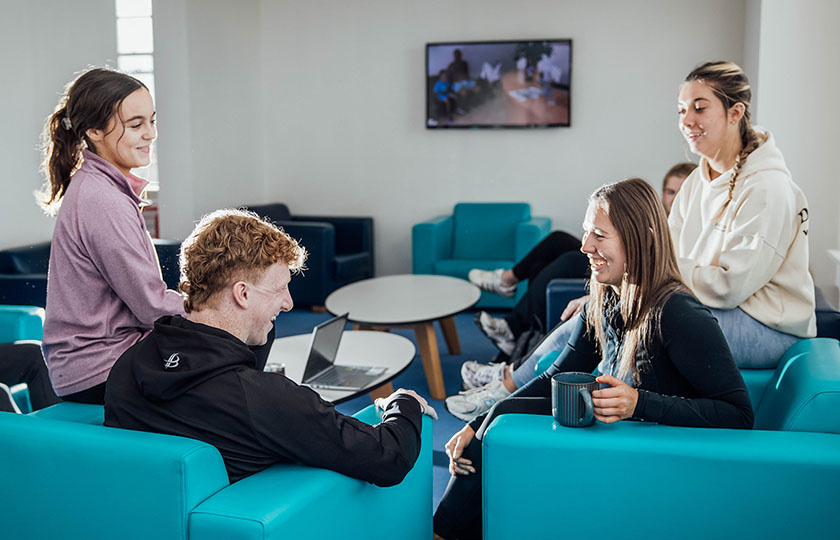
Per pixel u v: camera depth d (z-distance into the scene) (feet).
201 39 21.07
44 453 4.83
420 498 6.30
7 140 16.19
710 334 5.75
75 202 6.26
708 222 8.36
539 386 7.06
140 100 6.51
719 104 8.03
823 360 6.46
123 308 6.51
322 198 24.58
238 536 4.32
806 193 16.08
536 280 12.98
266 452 4.84
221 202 22.25
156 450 4.52
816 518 5.24
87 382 6.36
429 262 21.20
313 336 9.62
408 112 23.58
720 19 21.27
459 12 22.82
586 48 22.20
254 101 24.03
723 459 5.30
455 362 15.70
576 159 22.65
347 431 4.93
